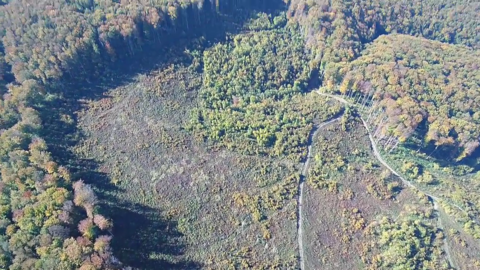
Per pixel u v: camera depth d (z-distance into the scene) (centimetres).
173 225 10981
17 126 11688
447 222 11800
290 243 11000
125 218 10894
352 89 14925
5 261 8644
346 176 12788
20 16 14288
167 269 10069
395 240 10944
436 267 10538
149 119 13562
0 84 13125
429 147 13738
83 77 14350
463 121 13600
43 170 10762
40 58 13525
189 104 14300
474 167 13862
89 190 10475
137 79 14750
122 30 14538
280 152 13025
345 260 10800
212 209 11475
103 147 12588
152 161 12419
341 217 11712
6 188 10044
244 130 13488
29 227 9106
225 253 10581
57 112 13250
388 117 13588
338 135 14012
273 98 15062
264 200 11794
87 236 9419
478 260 10906
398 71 14612
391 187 12550
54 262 8500
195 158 12675
